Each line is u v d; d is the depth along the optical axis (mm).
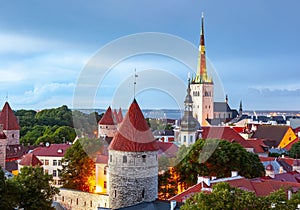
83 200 62000
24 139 139125
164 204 48375
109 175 53250
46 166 89438
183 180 67250
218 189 34188
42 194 52250
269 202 33281
